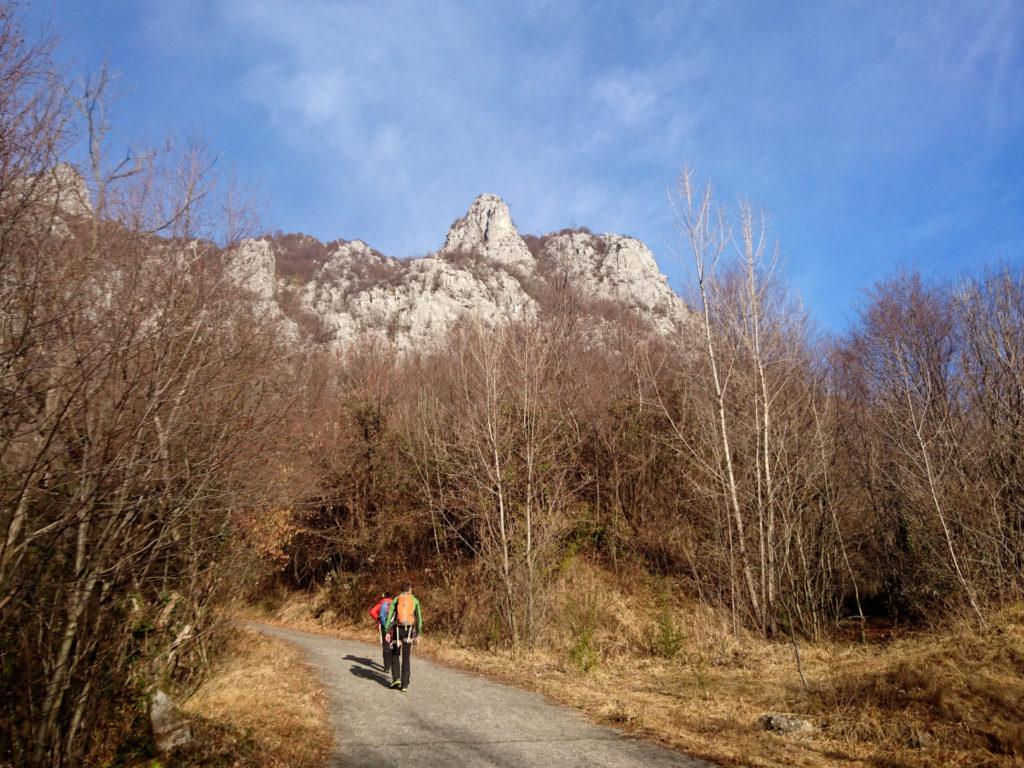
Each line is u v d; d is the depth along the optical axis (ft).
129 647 21.25
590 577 69.31
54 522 16.10
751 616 62.08
